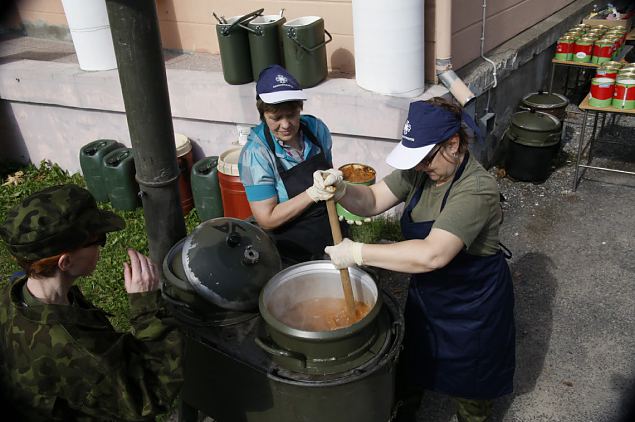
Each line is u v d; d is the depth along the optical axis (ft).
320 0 16.90
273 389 7.60
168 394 6.51
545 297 13.47
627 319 12.64
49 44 23.35
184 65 19.12
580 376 11.29
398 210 16.22
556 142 17.79
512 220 16.58
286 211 9.32
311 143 10.13
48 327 5.78
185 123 18.63
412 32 14.49
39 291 6.09
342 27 16.96
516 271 14.39
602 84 16.51
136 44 8.43
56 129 21.07
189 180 18.02
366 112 15.30
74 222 5.90
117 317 13.35
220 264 8.16
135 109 8.87
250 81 17.19
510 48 19.22
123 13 8.25
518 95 20.89
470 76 16.74
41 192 6.03
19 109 21.27
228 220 8.94
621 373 11.30
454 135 7.45
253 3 18.28
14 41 23.93
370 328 7.56
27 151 22.17
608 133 21.61
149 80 8.71
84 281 14.74
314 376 7.30
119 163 17.87
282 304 8.29
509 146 18.38
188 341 8.38
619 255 14.75
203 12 19.45
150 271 6.79
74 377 5.86
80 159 18.86
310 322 8.16
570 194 17.74
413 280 8.88
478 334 8.53
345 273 7.84
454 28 16.31
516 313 13.01
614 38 20.58
